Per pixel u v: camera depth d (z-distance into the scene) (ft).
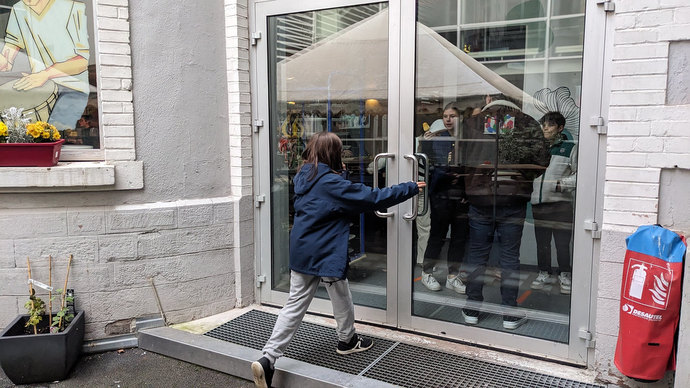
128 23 12.03
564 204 10.62
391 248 12.46
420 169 11.90
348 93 12.76
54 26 12.02
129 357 12.00
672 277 8.38
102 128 12.23
